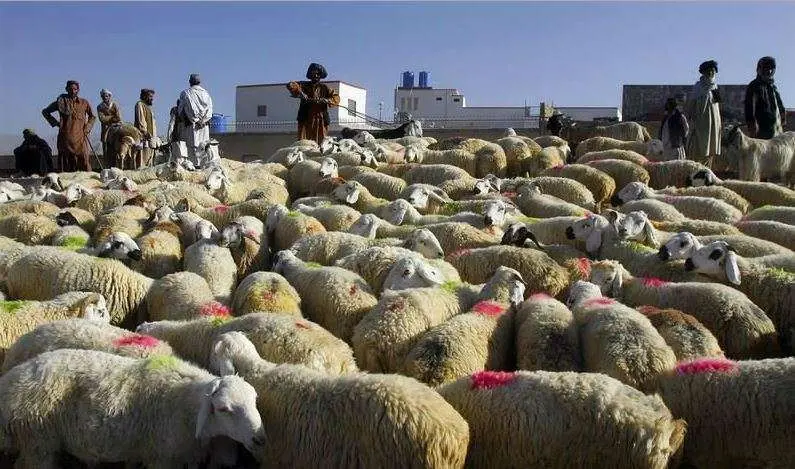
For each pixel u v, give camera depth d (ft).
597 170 54.90
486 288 29.27
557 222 39.42
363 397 18.49
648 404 18.51
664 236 37.47
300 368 20.71
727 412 19.88
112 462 20.95
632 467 17.94
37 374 20.40
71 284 30.32
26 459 20.25
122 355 22.67
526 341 24.91
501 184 53.62
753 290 29.94
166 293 29.50
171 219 40.45
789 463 19.30
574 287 29.45
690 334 24.43
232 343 21.40
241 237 36.22
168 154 86.99
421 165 59.67
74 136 74.28
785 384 19.63
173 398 19.86
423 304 26.71
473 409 19.75
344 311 28.40
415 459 17.70
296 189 62.18
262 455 19.40
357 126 169.68
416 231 35.88
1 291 31.76
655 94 158.51
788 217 42.01
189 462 19.86
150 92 81.76
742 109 147.13
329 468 18.58
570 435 18.53
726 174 66.39
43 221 41.04
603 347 23.15
